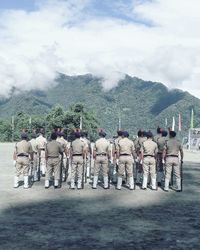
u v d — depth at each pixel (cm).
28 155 1421
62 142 1650
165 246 724
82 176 1431
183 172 2130
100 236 785
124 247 712
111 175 1733
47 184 1428
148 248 708
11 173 1898
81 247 706
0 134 11500
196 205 1139
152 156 1447
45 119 11062
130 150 1434
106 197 1252
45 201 1156
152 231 834
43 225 866
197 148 5741
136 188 1487
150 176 1577
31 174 1634
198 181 1739
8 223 882
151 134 1452
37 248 695
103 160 1435
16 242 732
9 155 3347
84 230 830
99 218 945
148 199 1230
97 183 1609
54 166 1430
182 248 712
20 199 1183
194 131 5906
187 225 892
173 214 1009
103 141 1447
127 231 829
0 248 691
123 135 1439
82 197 1242
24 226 856
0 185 1484
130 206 1106
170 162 1418
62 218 938
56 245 716
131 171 1438
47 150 1427
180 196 1305
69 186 1500
